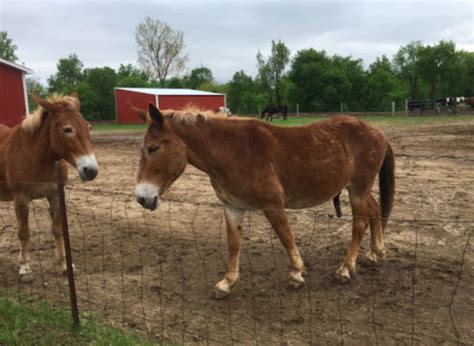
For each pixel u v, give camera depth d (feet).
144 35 219.82
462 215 20.89
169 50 222.48
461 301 12.64
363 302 12.85
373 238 15.55
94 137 70.13
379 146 15.03
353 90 180.75
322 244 17.76
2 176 15.58
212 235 19.36
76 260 16.66
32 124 14.32
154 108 11.87
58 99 14.56
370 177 15.01
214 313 12.48
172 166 12.37
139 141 62.34
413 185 27.48
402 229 19.10
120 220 21.76
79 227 20.72
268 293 13.69
